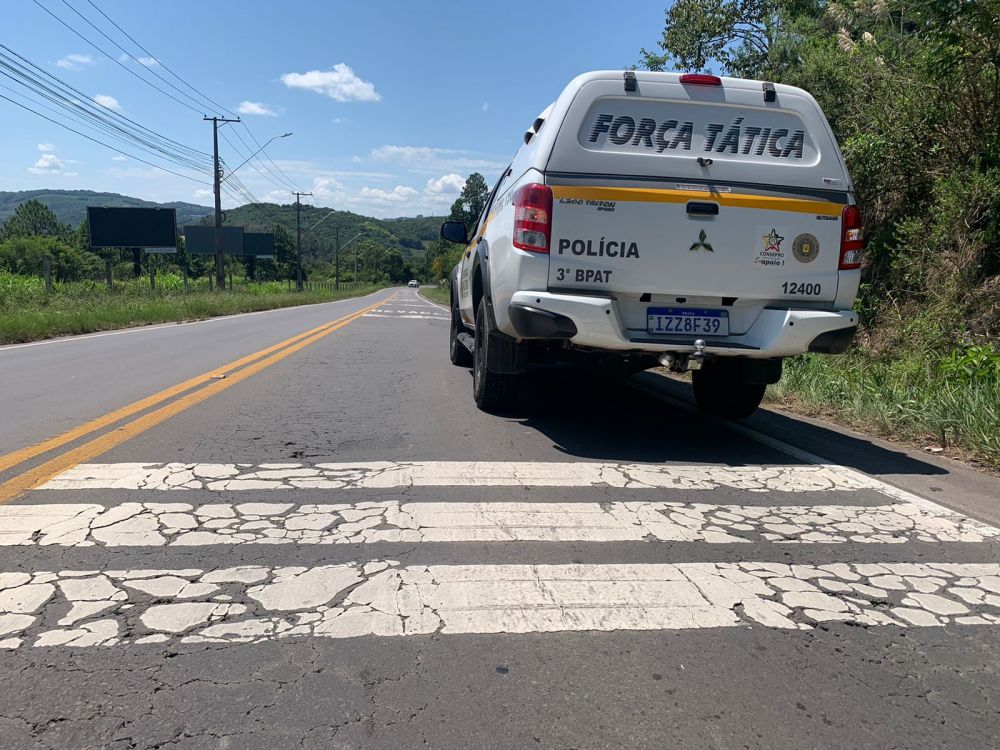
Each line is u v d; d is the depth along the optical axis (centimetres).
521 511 366
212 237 5572
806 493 410
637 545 327
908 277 796
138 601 262
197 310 2220
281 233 10881
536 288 448
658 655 237
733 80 461
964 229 736
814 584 291
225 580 280
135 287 3097
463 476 424
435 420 579
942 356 679
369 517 352
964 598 282
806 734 199
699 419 611
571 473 436
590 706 209
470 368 911
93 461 440
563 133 448
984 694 220
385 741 191
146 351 1082
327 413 600
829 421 615
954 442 525
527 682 220
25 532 324
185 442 493
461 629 249
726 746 193
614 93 450
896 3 973
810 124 467
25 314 1576
